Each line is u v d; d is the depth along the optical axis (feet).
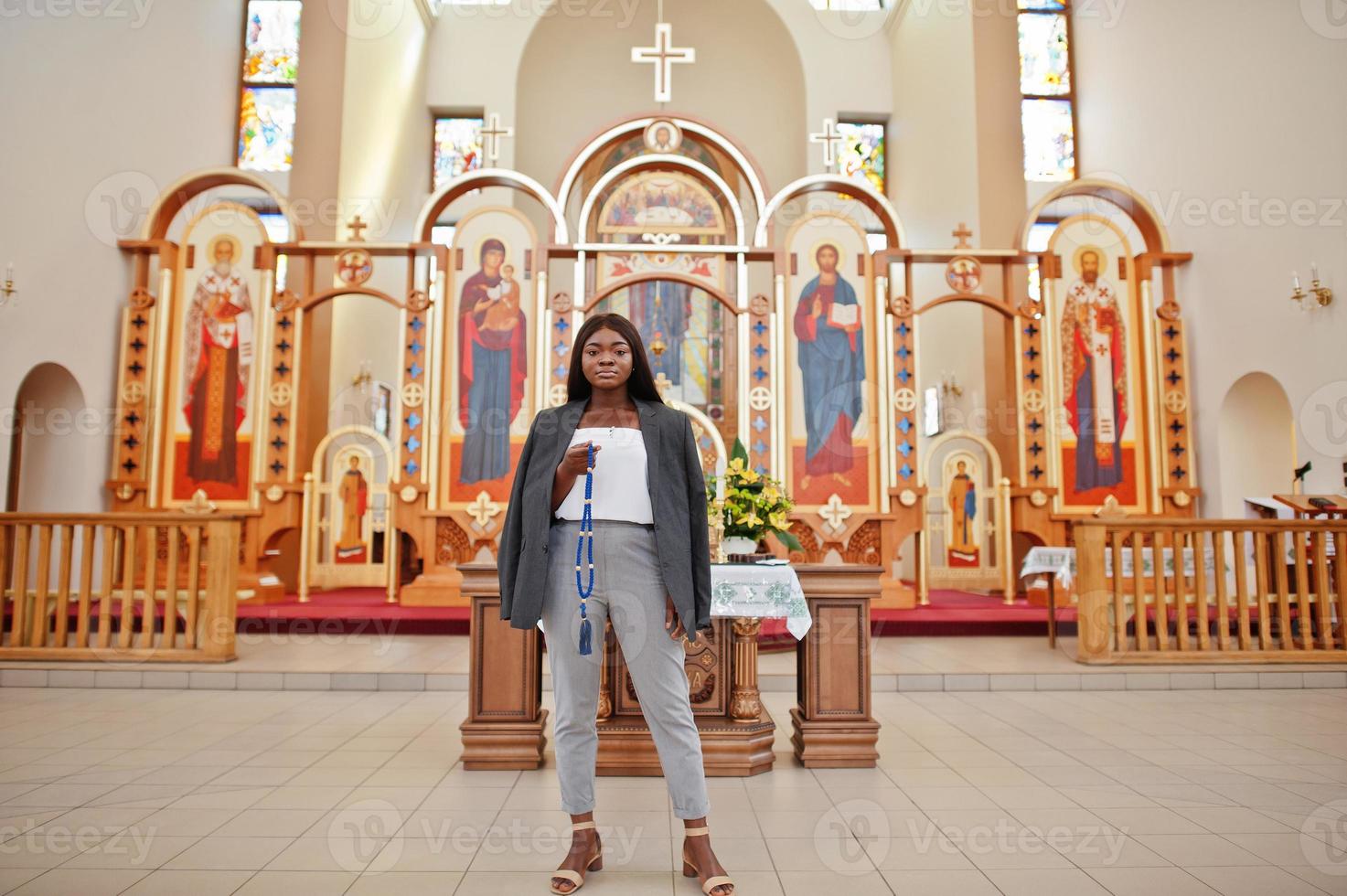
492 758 10.07
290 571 27.68
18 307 20.20
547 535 6.87
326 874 6.89
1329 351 20.36
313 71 29.48
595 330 7.34
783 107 42.16
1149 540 19.52
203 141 29.12
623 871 7.06
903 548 33.73
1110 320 25.02
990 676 15.38
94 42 22.79
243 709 13.41
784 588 9.95
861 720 10.43
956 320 32.22
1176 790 9.30
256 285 24.39
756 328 24.49
